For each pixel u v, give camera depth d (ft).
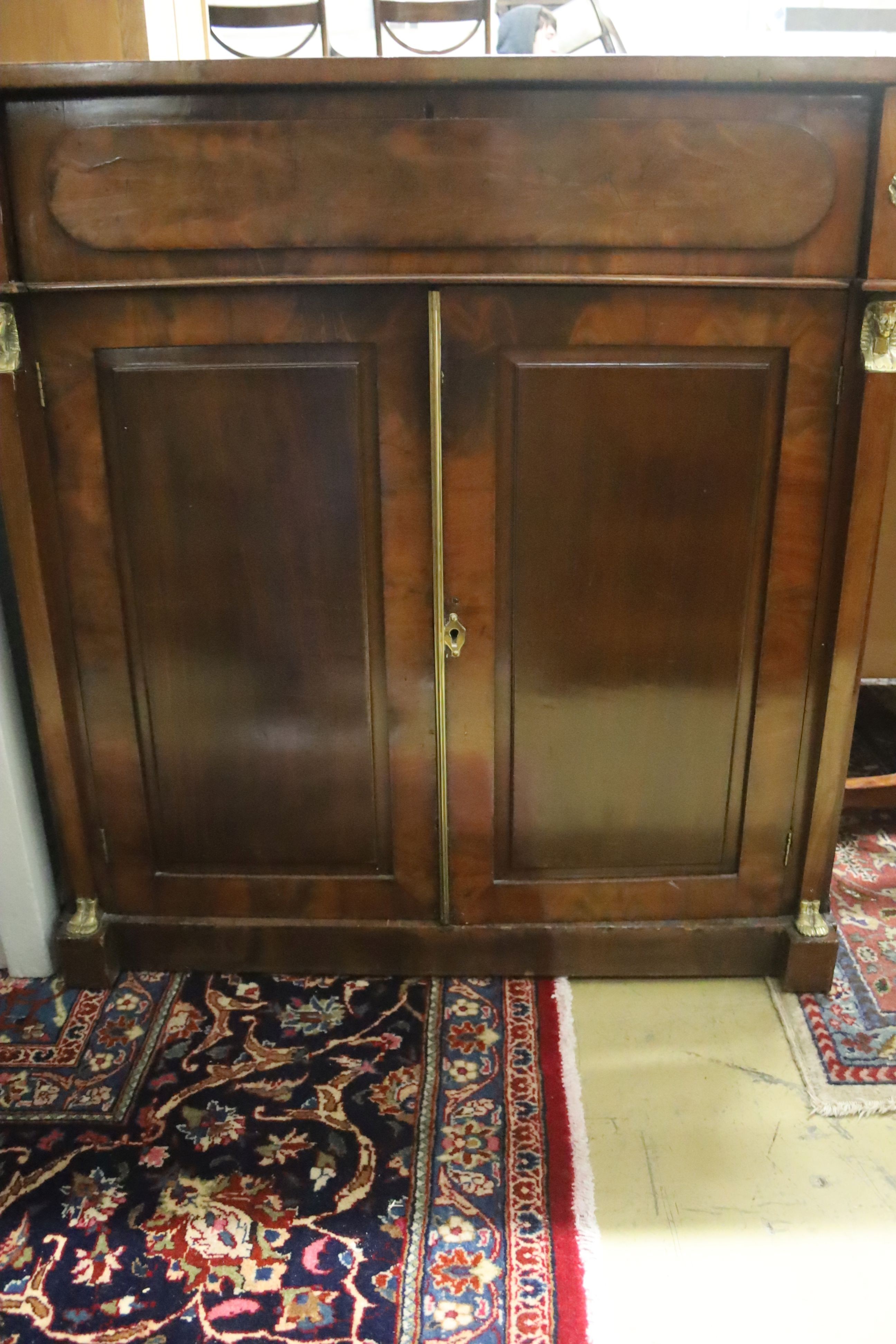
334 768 4.80
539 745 4.73
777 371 4.19
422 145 3.82
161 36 5.74
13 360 4.12
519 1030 4.81
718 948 5.08
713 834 4.93
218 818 4.94
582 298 4.05
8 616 4.88
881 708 7.81
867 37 6.86
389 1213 3.90
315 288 4.06
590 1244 3.77
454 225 3.92
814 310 4.08
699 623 4.54
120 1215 3.90
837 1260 3.72
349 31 7.82
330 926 5.06
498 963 5.12
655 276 3.99
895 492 6.88
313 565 4.47
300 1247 3.76
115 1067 4.62
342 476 4.33
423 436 4.25
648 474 4.32
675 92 3.79
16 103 3.87
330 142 3.83
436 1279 3.63
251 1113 4.36
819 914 5.00
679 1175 4.07
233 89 3.79
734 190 3.87
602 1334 3.44
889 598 7.28
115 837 4.99
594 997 5.05
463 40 7.25
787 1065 4.63
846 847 6.41
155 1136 4.25
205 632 4.60
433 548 4.40
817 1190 4.01
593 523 4.39
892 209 3.85
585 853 4.95
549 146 3.82
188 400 4.25
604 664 4.60
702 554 4.44
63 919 5.18
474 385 4.17
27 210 3.98
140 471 4.36
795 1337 3.44
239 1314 3.51
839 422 4.24
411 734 4.70
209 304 4.09
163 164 3.87
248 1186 4.01
